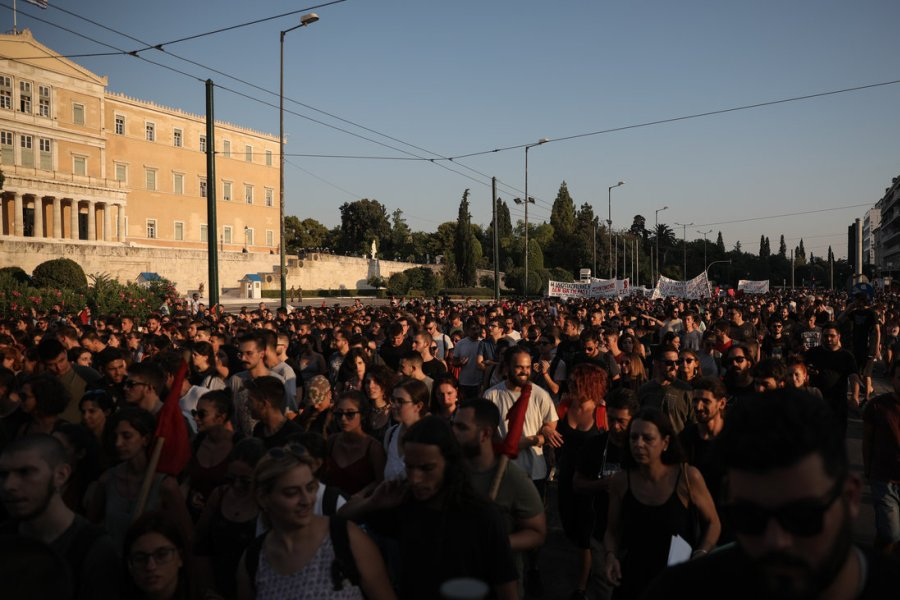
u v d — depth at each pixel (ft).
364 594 9.27
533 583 18.22
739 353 21.67
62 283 124.88
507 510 12.23
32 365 26.66
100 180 197.77
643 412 12.37
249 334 21.31
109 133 212.84
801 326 37.88
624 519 12.76
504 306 76.64
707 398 15.65
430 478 9.57
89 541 10.05
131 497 13.42
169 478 13.12
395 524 10.43
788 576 4.41
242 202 257.14
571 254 349.41
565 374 29.01
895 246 405.59
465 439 12.21
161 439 12.61
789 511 4.25
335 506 12.39
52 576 6.63
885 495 17.49
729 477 4.60
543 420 18.62
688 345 36.42
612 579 12.16
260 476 8.98
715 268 409.69
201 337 30.86
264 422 16.94
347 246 386.73
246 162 258.78
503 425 18.62
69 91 196.75
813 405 4.49
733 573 5.07
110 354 23.40
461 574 9.55
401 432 15.79
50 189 183.83
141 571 10.07
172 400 13.11
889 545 17.40
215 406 15.20
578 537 17.53
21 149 183.52
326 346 39.42
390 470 15.44
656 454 12.19
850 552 4.69
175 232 232.73
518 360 18.58
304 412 20.63
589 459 16.06
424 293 243.60
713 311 58.95
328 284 256.52
